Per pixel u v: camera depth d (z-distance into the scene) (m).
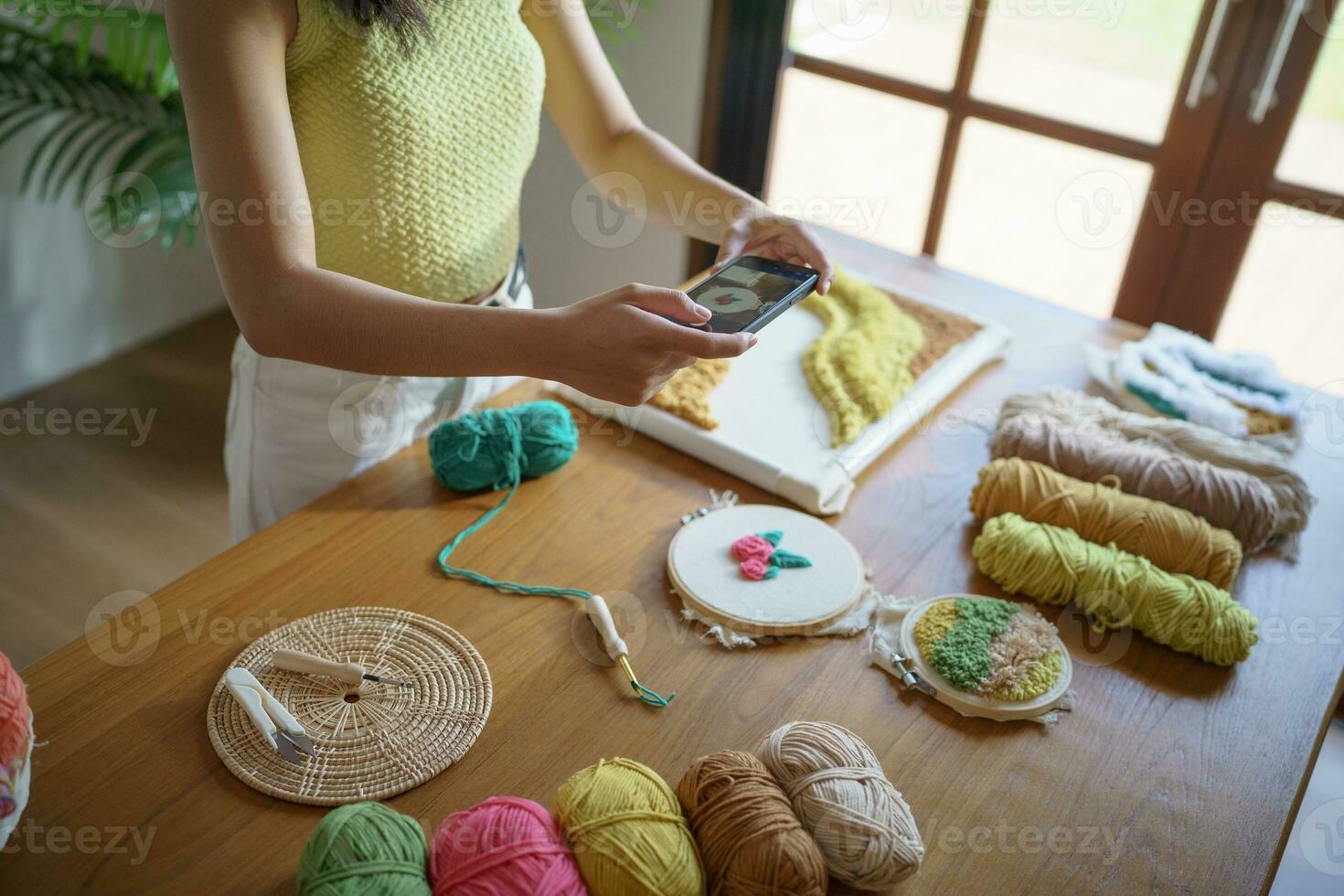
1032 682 0.86
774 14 1.82
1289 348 1.71
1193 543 0.95
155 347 2.56
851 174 1.97
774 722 0.82
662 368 0.79
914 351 1.27
